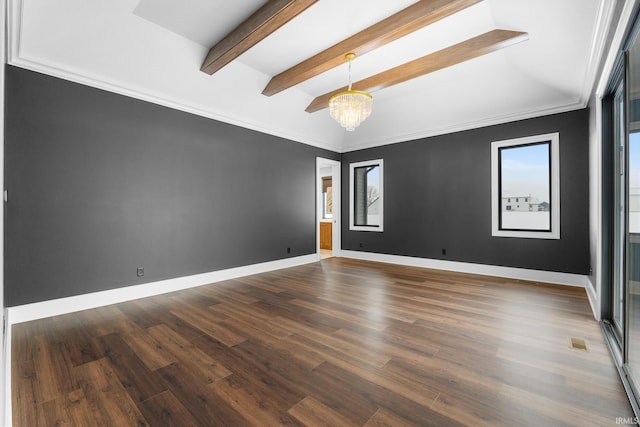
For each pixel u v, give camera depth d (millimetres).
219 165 4492
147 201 3723
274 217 5316
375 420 1551
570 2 2160
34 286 2928
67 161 3137
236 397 1734
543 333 2541
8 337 2424
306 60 3855
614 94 2658
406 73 3912
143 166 3695
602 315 2775
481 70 4141
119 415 1595
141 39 3225
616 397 1706
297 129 5613
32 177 2928
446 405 1657
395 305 3289
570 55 2895
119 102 3502
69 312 3107
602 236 2771
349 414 1595
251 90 4449
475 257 4926
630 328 1948
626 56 1966
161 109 3867
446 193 5234
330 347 2322
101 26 2959
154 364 2086
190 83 3896
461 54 3426
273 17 2771
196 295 3713
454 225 5148
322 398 1724
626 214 2004
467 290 3881
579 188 4027
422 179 5512
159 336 2527
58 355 2211
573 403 1661
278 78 4238
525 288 3957
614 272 2715
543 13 2471
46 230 3002
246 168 4867
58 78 3084
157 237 3805
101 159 3365
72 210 3164
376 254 6160
